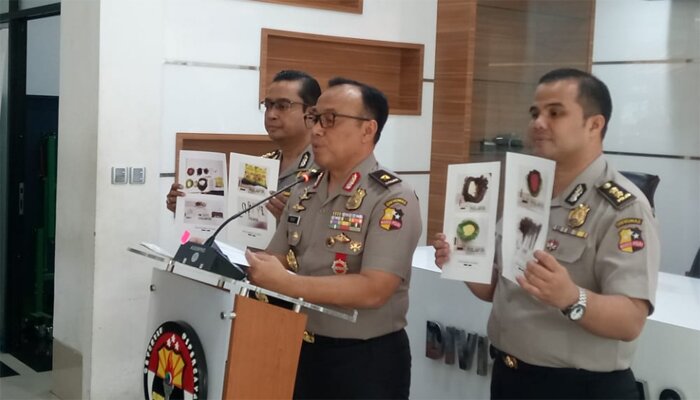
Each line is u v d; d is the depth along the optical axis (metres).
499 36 5.18
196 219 2.94
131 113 4.02
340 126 2.31
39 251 5.27
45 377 4.71
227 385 2.01
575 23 5.31
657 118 5.02
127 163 4.04
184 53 4.22
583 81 2.01
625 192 1.97
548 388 2.04
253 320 2.03
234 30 4.39
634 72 5.12
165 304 2.26
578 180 2.04
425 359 3.06
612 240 1.94
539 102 2.05
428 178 5.38
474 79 5.12
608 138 5.29
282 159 3.07
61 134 4.26
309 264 2.36
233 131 4.42
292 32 4.65
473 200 2.11
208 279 2.05
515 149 5.19
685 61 4.86
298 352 2.04
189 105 4.26
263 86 4.52
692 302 2.72
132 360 4.15
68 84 4.19
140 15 4.00
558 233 2.03
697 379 2.29
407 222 2.24
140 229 4.11
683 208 4.88
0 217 5.21
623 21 5.16
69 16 4.16
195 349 2.08
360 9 4.94
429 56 5.29
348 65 5.06
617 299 1.87
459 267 2.12
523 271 1.96
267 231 2.72
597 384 1.99
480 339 2.83
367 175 2.34
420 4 5.22
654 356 2.39
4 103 5.13
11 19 5.04
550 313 2.03
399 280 2.22
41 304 5.32
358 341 2.27
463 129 5.13
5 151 5.16
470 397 2.89
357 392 2.25
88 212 4.05
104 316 4.05
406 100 5.32
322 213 2.38
